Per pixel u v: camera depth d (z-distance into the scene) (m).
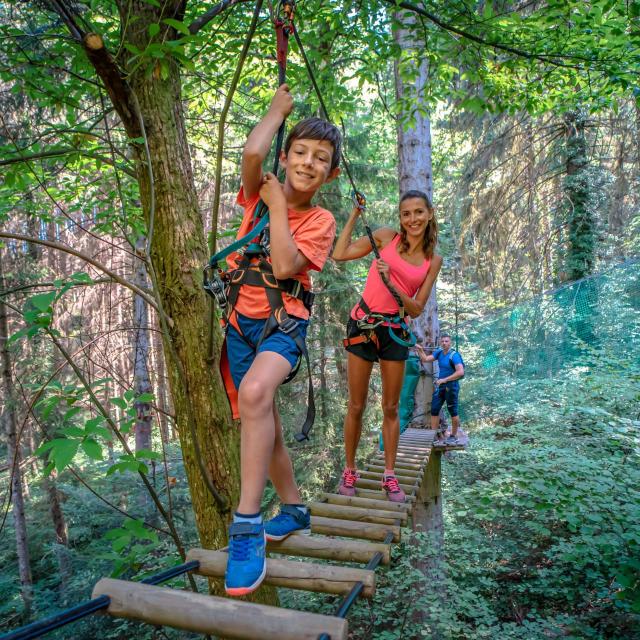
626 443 5.91
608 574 6.17
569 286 8.55
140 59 2.55
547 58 5.06
